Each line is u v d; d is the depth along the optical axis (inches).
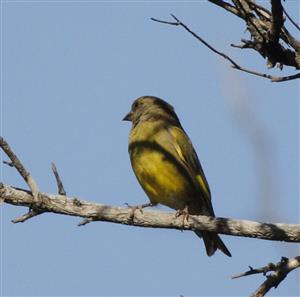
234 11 382.6
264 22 384.5
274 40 376.5
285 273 378.9
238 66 338.6
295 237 404.8
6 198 390.0
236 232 414.0
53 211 400.8
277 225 407.5
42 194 395.5
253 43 384.2
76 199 405.1
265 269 381.7
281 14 361.1
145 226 422.3
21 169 387.5
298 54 376.5
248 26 385.4
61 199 401.1
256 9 385.7
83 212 406.0
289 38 378.0
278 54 383.9
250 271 385.1
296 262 379.2
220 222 416.5
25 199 392.8
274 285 381.4
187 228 422.3
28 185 391.2
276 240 408.8
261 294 381.1
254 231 409.4
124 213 415.5
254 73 339.6
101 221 413.4
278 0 353.1
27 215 395.9
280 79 340.5
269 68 386.0
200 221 419.5
